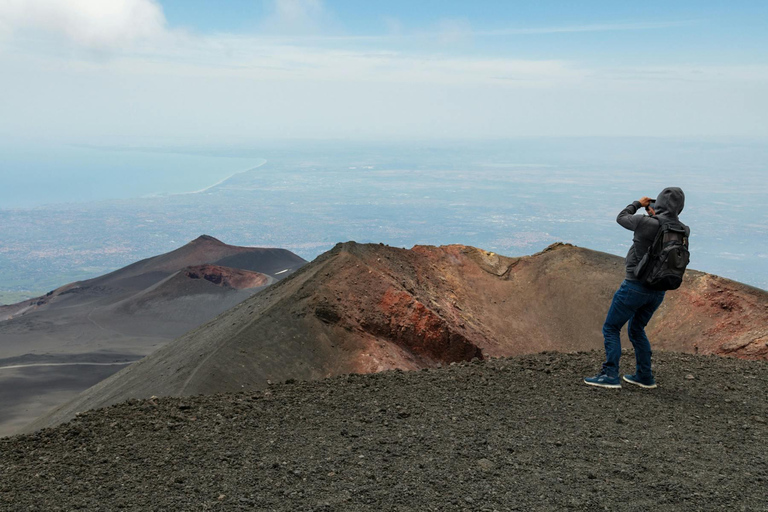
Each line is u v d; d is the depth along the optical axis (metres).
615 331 7.29
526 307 31.56
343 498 4.12
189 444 5.35
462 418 6.05
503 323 30.31
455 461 4.83
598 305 30.80
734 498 4.10
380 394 7.03
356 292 24.11
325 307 22.45
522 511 3.92
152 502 4.11
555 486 4.32
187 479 4.52
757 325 24.75
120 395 20.39
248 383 18.02
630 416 6.12
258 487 4.33
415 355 23.34
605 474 4.55
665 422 5.94
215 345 19.98
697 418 6.07
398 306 24.06
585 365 8.39
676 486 4.29
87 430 5.88
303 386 7.63
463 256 34.06
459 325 27.20
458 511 3.92
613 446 5.19
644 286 6.87
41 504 4.12
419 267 31.38
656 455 4.97
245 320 22.20
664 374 7.93
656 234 6.75
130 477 4.59
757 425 5.84
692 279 28.73
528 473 4.57
